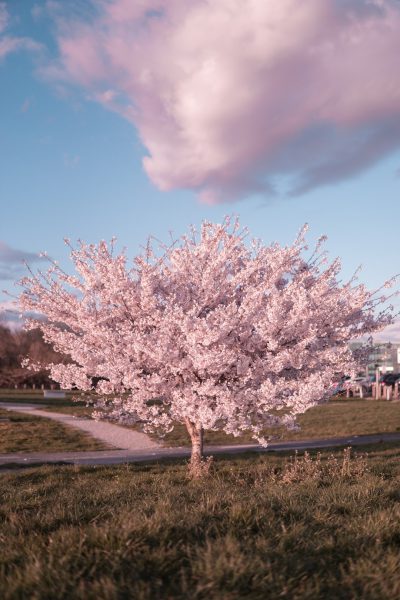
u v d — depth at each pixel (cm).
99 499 845
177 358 1294
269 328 1266
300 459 1773
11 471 1711
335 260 1527
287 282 1556
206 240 1457
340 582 454
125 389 1418
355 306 1438
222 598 411
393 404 4428
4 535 590
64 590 424
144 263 1370
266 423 1379
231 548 491
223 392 1267
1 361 6059
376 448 2158
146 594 416
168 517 585
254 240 1515
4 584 443
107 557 480
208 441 2598
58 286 1448
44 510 766
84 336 1425
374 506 713
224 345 1234
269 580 443
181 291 1438
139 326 1360
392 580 450
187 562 489
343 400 4941
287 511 655
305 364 1402
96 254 1427
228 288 1435
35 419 3198
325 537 564
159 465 1670
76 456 2128
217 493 796
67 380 1420
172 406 1336
